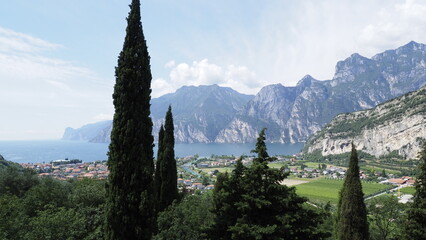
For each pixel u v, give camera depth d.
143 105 18.56
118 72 18.55
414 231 23.53
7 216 22.78
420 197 24.66
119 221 16.89
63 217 21.64
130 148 17.56
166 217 27.08
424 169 24.67
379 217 32.50
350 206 23.39
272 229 15.71
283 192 17.64
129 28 18.86
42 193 32.88
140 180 17.52
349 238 22.98
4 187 45.47
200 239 24.56
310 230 16.55
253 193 17.02
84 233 24.41
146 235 17.05
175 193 34.12
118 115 17.98
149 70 19.41
